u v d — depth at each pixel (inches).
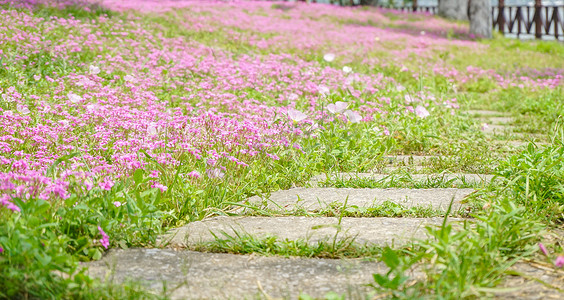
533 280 88.0
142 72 323.0
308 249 106.4
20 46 318.7
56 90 253.0
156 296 81.9
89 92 251.4
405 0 1283.2
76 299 79.7
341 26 799.7
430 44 689.6
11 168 133.6
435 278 83.0
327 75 363.9
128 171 136.6
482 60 615.5
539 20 991.0
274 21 754.8
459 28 915.4
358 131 222.2
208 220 130.5
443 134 266.5
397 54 577.9
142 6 645.9
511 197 132.6
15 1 448.8
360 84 348.8
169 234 117.2
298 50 531.2
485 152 220.4
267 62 390.6
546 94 400.8
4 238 85.6
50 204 106.3
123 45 391.9
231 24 642.8
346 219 131.2
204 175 146.7
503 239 97.8
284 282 92.3
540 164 132.1
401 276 86.4
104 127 187.3
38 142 164.7
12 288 78.3
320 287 90.0
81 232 103.6
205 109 248.1
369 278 93.3
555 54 724.7
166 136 157.8
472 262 86.0
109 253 103.7
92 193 110.6
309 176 177.5
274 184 162.9
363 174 185.0
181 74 328.8
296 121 187.6
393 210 134.9
